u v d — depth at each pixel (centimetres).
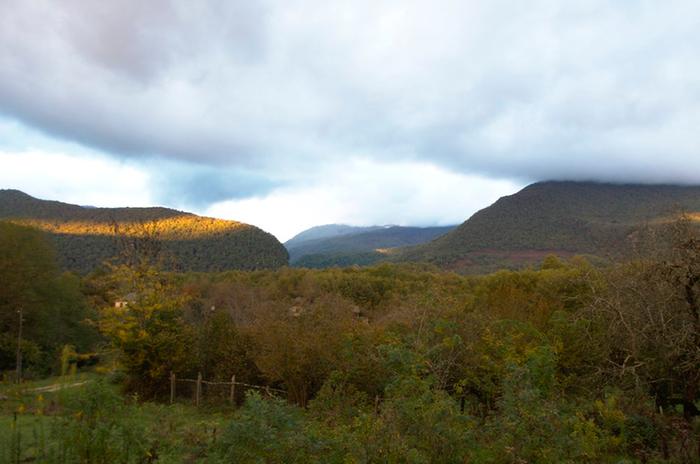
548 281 1969
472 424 612
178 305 1873
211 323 1866
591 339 1148
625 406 946
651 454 789
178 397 1736
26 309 2986
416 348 1021
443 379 1003
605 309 1102
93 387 493
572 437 570
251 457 502
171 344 1725
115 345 1716
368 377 1336
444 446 548
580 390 1146
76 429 456
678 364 991
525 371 636
